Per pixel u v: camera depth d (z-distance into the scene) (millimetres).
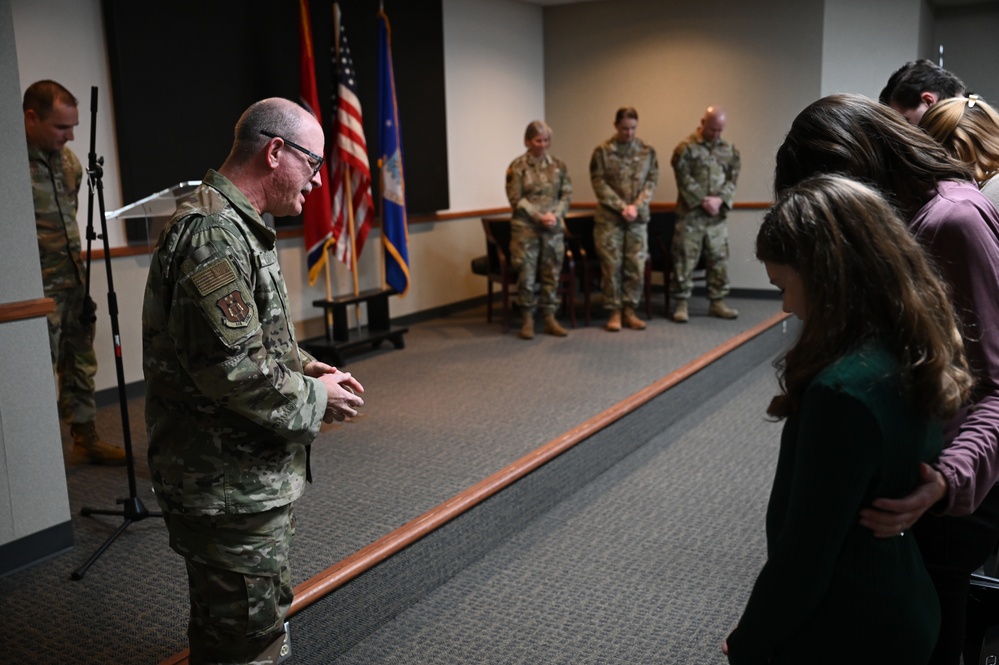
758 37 6980
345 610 2330
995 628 1708
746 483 3553
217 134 4762
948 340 1041
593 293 7625
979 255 1300
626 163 5852
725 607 2521
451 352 5387
